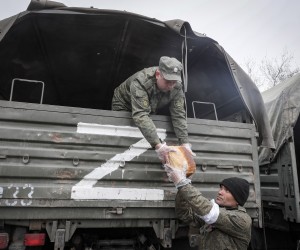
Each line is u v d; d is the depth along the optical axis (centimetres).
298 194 407
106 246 304
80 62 469
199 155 323
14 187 256
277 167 453
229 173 329
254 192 335
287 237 490
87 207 271
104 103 605
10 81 477
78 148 282
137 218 286
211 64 414
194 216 278
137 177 289
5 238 254
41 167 265
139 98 292
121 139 294
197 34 362
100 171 280
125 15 345
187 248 367
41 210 261
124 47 430
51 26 366
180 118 315
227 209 268
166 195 295
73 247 294
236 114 425
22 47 404
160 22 354
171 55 429
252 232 479
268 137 370
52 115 278
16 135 266
